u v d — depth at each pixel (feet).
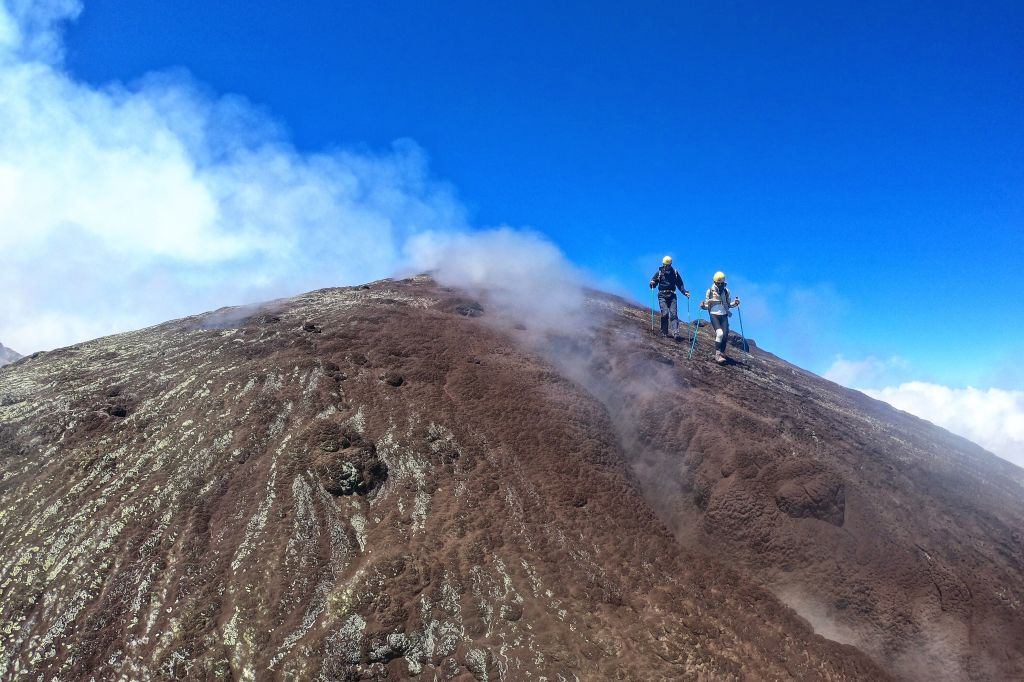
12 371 44.47
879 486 40.68
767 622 29.30
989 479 49.88
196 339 47.96
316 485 31.40
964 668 29.55
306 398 37.68
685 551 33.09
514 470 34.94
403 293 65.41
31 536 28.48
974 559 35.55
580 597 27.07
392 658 23.86
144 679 23.02
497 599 26.21
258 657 23.88
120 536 28.40
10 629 24.53
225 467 32.76
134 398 38.93
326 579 26.94
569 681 22.90
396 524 29.84
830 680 26.37
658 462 41.34
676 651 25.11
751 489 37.17
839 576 32.94
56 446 34.40
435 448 35.09
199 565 27.35
